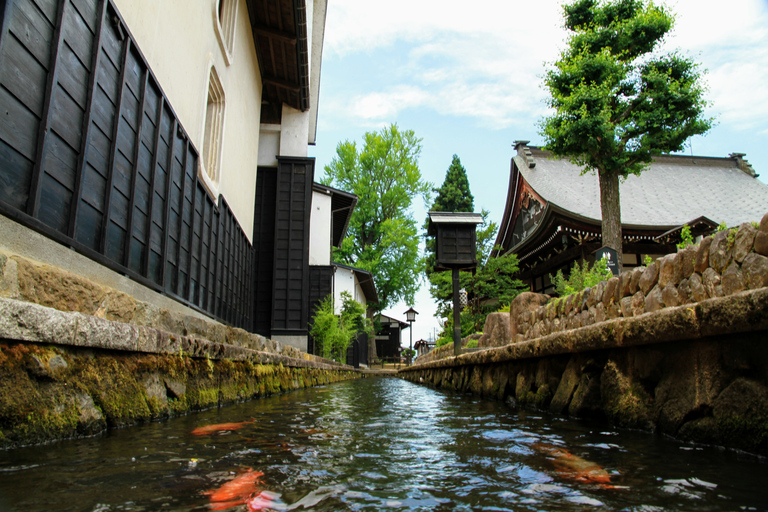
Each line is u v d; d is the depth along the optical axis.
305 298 15.18
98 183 3.98
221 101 9.15
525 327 6.54
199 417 3.54
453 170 37.12
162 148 5.66
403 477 1.73
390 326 44.66
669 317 2.58
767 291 1.94
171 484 1.55
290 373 8.43
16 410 2.03
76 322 2.39
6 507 1.27
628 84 13.88
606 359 3.48
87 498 1.37
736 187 27.16
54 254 3.28
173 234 6.18
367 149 35.50
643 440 2.59
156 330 3.34
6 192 2.75
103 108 4.03
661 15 13.38
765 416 2.05
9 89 2.73
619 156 13.76
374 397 6.68
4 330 1.92
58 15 3.24
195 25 7.01
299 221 15.66
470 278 19.81
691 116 13.14
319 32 17.70
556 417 3.83
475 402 5.69
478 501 1.43
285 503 1.38
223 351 4.81
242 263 11.26
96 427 2.52
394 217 35.88
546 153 28.08
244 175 11.48
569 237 20.05
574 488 1.59
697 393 2.47
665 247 19.64
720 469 1.87
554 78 13.95
